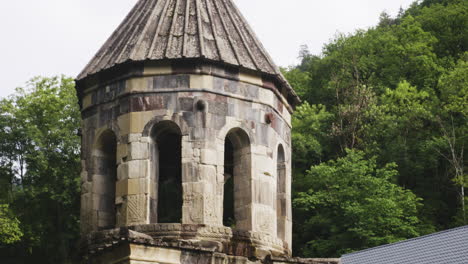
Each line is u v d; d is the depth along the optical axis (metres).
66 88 58.97
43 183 54.41
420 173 56.78
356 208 46.59
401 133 59.25
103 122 21.55
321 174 51.28
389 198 47.94
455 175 54.72
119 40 22.89
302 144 58.22
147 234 19.64
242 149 21.20
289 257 20.50
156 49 21.31
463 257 21.08
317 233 50.91
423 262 22.06
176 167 24.95
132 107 20.86
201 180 20.09
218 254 19.36
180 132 20.56
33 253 53.19
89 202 21.55
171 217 42.34
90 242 20.44
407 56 68.00
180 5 23.14
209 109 20.70
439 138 57.81
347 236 46.91
